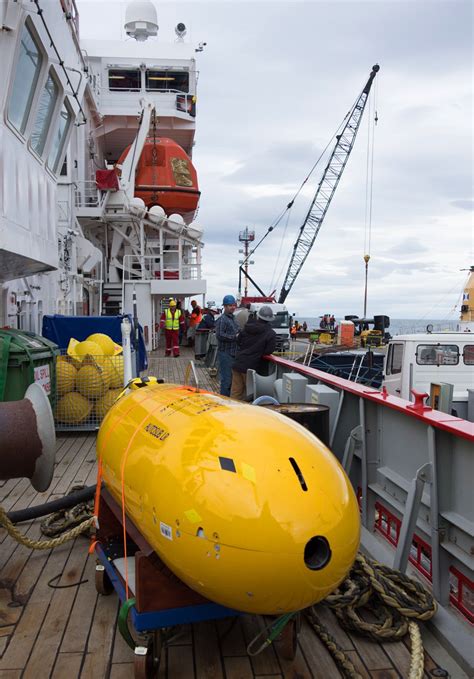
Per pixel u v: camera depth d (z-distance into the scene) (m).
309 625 3.68
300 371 7.21
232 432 3.01
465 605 3.69
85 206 20.81
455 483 3.73
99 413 8.77
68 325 10.79
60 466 7.16
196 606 3.10
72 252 16.08
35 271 9.80
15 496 6.06
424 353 10.99
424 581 4.04
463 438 3.50
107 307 22.39
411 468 4.28
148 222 21.64
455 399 7.57
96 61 24.25
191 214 25.94
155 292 21.67
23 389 7.25
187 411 3.42
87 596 4.02
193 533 2.75
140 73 24.75
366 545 4.45
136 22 25.83
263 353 9.30
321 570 2.68
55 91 8.88
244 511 2.67
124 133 25.36
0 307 9.55
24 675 3.18
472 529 3.47
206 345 19.62
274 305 32.41
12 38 6.71
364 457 4.85
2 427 4.13
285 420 3.30
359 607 3.77
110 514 4.06
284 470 2.80
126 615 3.14
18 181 7.54
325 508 2.74
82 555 4.67
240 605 2.77
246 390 9.27
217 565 2.69
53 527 5.07
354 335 37.88
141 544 3.19
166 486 2.94
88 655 3.36
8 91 6.83
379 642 3.48
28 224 8.04
